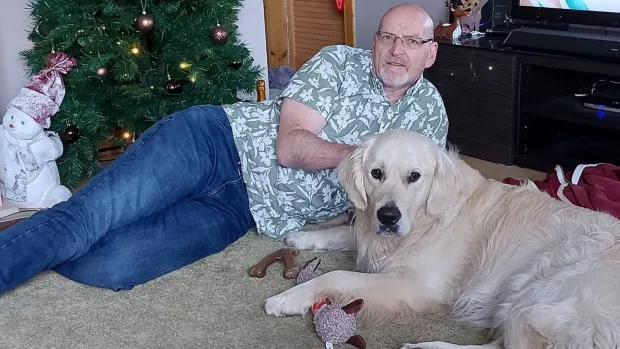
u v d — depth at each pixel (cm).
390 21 271
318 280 237
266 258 267
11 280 236
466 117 421
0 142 337
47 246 239
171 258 264
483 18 443
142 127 374
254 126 290
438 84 427
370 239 251
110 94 366
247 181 290
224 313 239
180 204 275
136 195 257
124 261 254
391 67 273
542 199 233
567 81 407
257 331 228
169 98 376
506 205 236
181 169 270
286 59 604
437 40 427
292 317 235
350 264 273
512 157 408
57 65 340
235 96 399
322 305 223
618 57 358
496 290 224
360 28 544
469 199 243
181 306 244
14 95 394
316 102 277
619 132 418
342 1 545
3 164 336
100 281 254
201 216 274
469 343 220
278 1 592
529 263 216
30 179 336
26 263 237
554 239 217
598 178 302
